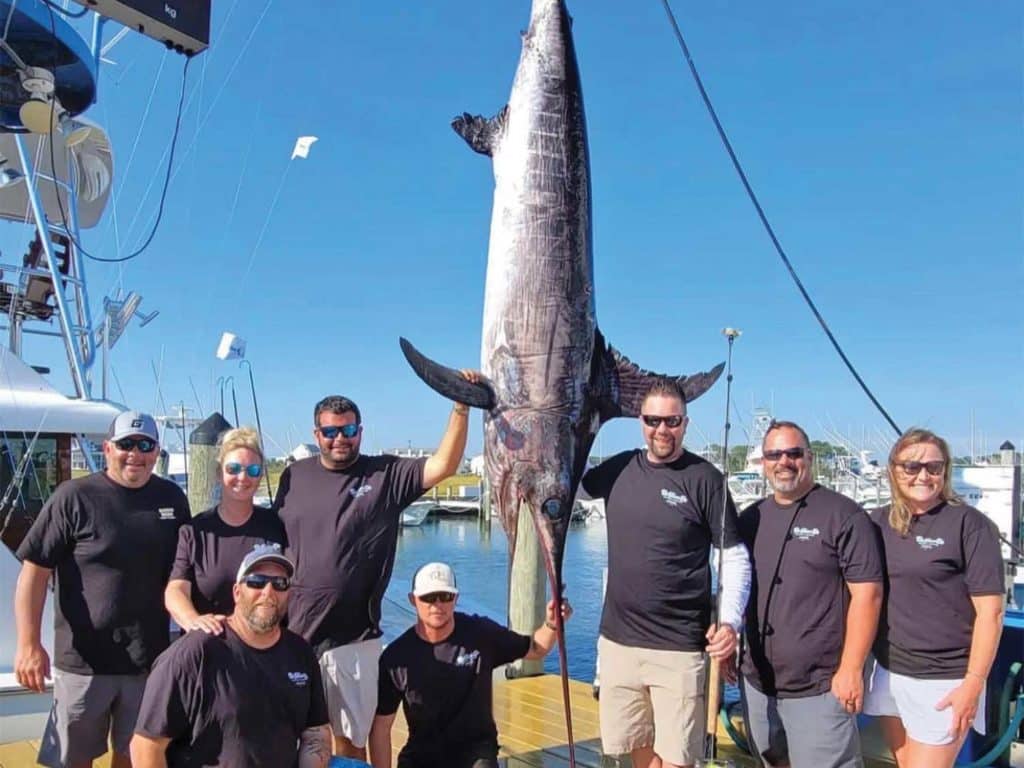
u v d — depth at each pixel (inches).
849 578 118.4
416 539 1093.1
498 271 126.0
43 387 184.5
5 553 169.9
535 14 130.2
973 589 115.8
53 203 251.1
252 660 103.3
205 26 166.1
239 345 231.3
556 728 186.7
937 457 118.6
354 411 125.9
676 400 123.6
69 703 119.7
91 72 193.6
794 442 122.2
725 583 121.3
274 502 129.1
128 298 244.7
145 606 122.6
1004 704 156.5
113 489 123.4
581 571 733.3
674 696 122.6
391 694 124.8
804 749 118.2
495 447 122.0
